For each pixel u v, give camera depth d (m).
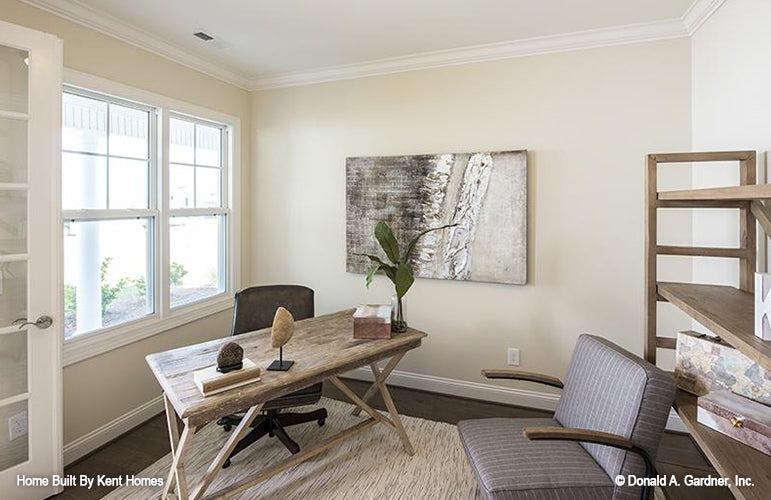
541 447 1.75
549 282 2.89
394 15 2.48
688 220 2.58
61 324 2.10
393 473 2.22
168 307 3.02
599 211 2.75
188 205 3.29
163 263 2.98
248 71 3.48
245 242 3.79
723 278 2.19
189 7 2.39
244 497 2.03
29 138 1.97
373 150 3.35
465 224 3.03
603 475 1.59
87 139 2.52
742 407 1.35
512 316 2.99
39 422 2.01
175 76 3.02
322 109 3.51
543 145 2.86
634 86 2.64
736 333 1.15
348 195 3.39
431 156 3.11
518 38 2.78
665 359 2.66
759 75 1.81
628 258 2.70
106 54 2.53
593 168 2.75
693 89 2.51
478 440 1.82
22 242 1.97
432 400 3.11
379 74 3.30
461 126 3.07
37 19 2.18
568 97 2.79
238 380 1.68
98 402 2.52
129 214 2.75
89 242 2.54
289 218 3.69
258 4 2.36
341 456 2.38
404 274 2.41
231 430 2.67
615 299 2.74
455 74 3.07
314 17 2.50
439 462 2.32
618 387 1.67
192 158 3.32
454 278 3.08
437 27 2.63
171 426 1.92
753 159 1.78
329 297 3.57
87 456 2.41
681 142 2.57
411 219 3.19
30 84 1.96
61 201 2.09
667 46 2.57
